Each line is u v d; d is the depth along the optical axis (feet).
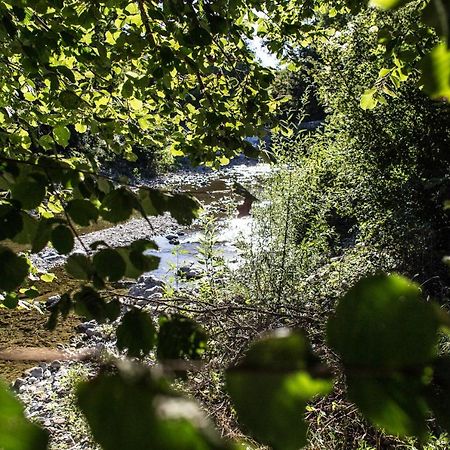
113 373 1.19
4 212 3.58
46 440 1.07
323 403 10.21
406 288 1.13
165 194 3.89
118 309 3.39
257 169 71.15
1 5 8.89
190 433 1.09
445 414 1.09
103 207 3.63
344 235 28.76
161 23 11.19
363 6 12.99
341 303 1.15
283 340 1.17
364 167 24.90
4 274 3.36
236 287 16.65
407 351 1.12
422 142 23.39
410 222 20.77
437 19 1.20
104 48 10.88
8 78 11.93
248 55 12.82
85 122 11.84
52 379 18.16
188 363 1.57
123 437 1.09
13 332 22.84
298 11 14.94
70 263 3.39
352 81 25.03
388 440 9.67
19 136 10.00
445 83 1.30
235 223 32.12
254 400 1.14
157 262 3.42
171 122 13.73
